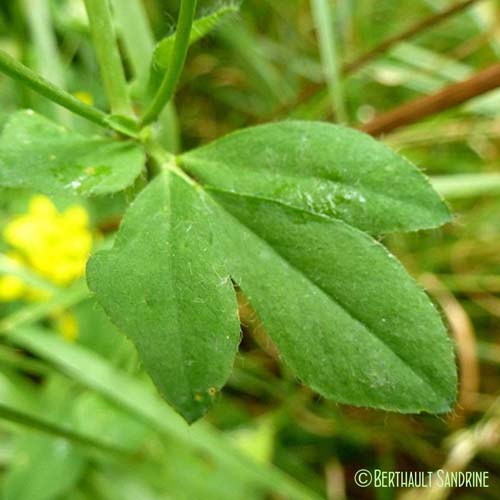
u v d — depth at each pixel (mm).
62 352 87
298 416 100
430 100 78
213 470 91
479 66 124
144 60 77
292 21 129
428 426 100
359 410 100
